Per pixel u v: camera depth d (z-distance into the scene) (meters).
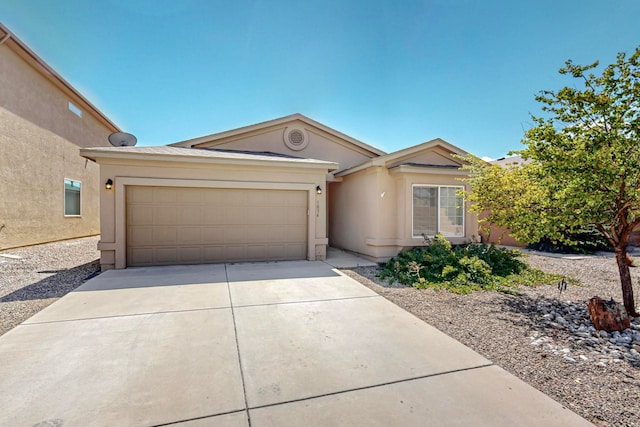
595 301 4.89
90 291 6.70
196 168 9.81
